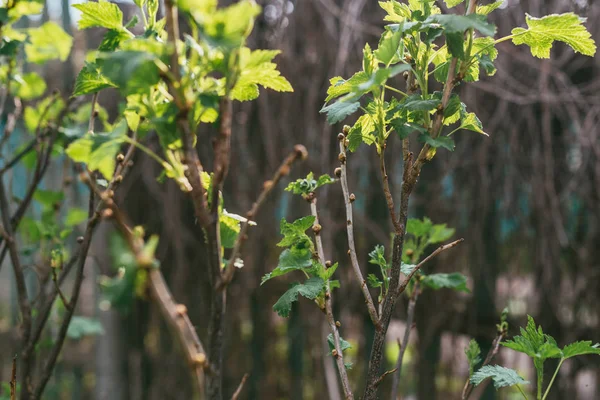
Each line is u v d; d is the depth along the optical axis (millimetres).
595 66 2564
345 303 2824
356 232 2762
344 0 2707
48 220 1782
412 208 2738
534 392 2627
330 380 2740
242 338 3066
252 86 917
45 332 2383
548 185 2531
